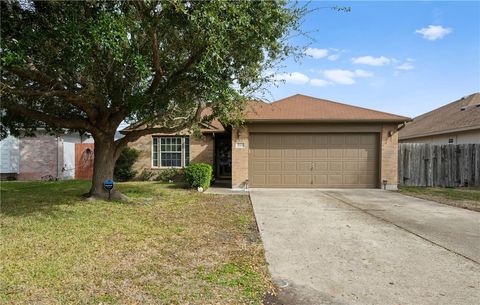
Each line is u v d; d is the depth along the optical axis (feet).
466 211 27.14
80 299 10.84
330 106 46.85
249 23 19.93
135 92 25.99
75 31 17.78
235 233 19.49
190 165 41.93
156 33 21.98
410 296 11.53
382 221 23.15
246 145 41.73
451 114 63.67
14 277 12.42
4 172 57.06
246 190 40.47
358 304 10.96
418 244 17.63
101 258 14.66
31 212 24.34
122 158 50.78
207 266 13.98
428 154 45.93
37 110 29.58
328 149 42.55
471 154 45.70
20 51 18.02
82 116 32.96
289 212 26.13
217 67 21.62
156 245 16.72
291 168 42.47
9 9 19.17
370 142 42.50
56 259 14.40
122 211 25.21
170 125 31.42
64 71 21.75
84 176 60.85
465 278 13.10
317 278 13.08
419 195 36.47
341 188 42.34
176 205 28.53
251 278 12.85
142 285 11.98
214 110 26.84
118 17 18.51
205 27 18.38
